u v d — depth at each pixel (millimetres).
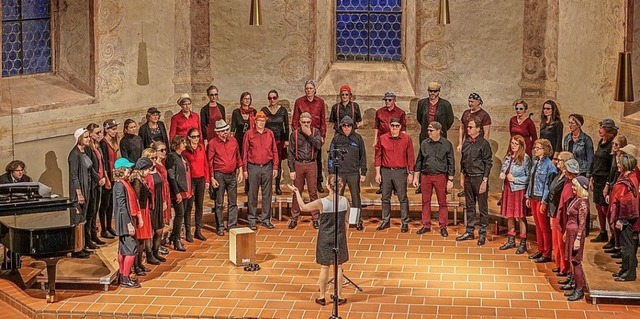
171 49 17250
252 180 15602
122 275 13500
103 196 14805
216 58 17531
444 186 15344
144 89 16969
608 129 14188
